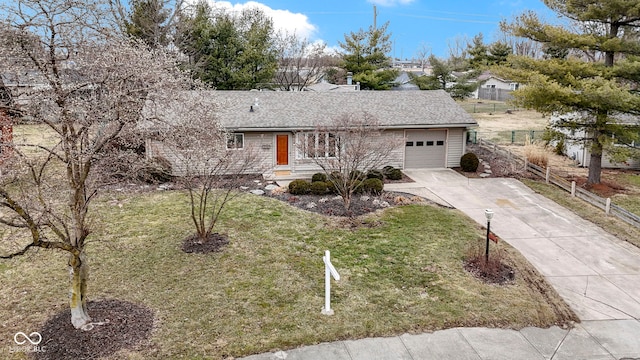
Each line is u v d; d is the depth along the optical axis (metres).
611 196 17.42
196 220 13.07
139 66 7.18
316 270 10.63
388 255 11.55
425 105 21.50
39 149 7.90
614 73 17.09
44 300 8.92
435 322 8.63
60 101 6.80
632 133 16.97
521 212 15.32
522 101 18.12
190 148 10.48
